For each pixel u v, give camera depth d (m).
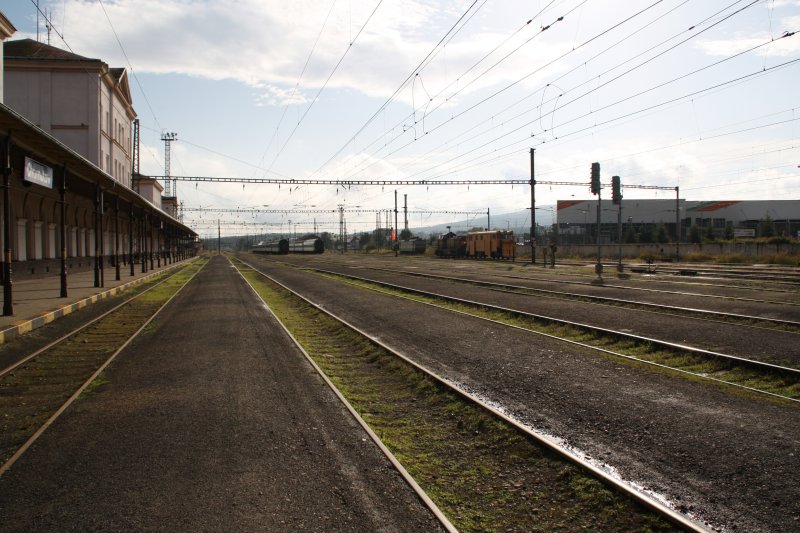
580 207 94.12
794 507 4.40
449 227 80.69
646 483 4.96
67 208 34.97
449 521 4.26
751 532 4.11
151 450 5.68
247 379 8.72
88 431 6.30
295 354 10.95
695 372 9.26
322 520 4.24
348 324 15.01
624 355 10.45
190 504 4.48
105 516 4.28
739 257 47.91
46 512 4.35
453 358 10.41
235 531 4.05
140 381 8.69
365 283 30.25
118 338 13.05
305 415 6.91
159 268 47.97
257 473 5.11
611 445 5.86
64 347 11.92
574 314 15.59
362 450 5.76
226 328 14.23
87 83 47.41
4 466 5.29
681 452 5.56
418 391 8.42
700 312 15.12
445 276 32.62
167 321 15.88
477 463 5.56
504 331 13.04
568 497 4.77
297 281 32.84
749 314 14.90
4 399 7.88
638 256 59.00
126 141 60.25
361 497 4.66
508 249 62.66
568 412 6.97
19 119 13.17
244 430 6.30
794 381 8.30
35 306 17.47
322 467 5.28
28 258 29.53
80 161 19.67
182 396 7.74
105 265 45.59
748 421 6.37
